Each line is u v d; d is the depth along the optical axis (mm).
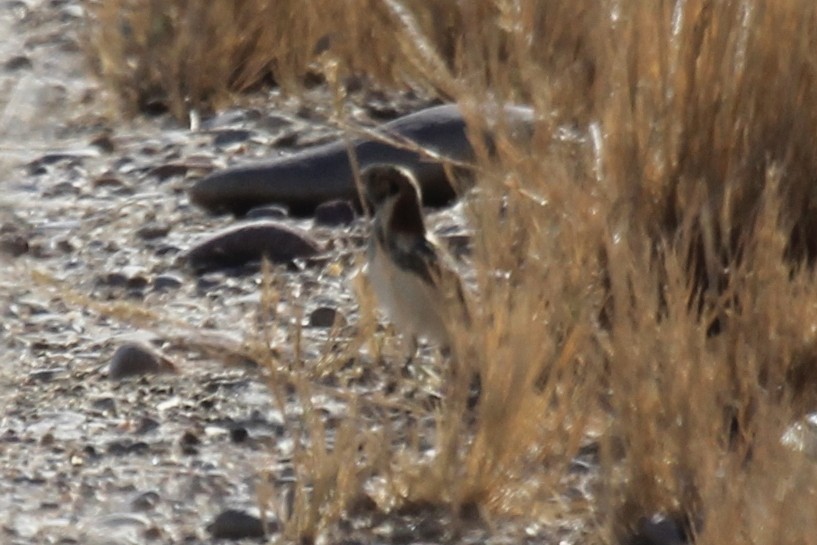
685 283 16922
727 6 18094
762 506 13719
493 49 19781
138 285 21422
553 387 15984
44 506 16031
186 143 26094
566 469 15883
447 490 15625
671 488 15000
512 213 17391
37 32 31250
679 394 15023
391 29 26906
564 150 17922
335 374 18406
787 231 17625
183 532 15539
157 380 18672
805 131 18031
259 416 17750
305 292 20859
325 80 27312
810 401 16156
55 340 19891
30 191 24531
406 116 24000
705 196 17641
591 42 20578
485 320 16266
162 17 27703
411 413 17266
